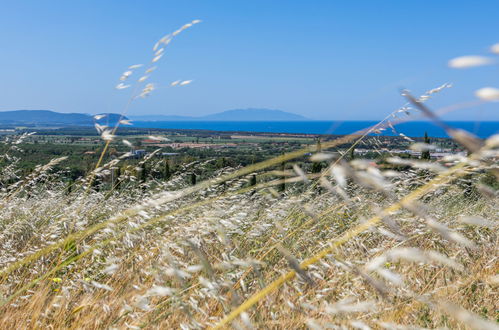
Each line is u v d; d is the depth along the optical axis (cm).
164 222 430
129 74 274
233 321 164
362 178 104
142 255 387
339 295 325
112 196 636
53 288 402
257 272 195
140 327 268
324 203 467
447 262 117
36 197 687
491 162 92
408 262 376
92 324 310
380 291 129
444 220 434
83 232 328
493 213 490
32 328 313
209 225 326
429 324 303
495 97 68
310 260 152
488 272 409
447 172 109
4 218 535
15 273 423
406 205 111
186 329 231
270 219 431
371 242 416
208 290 256
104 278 385
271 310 305
